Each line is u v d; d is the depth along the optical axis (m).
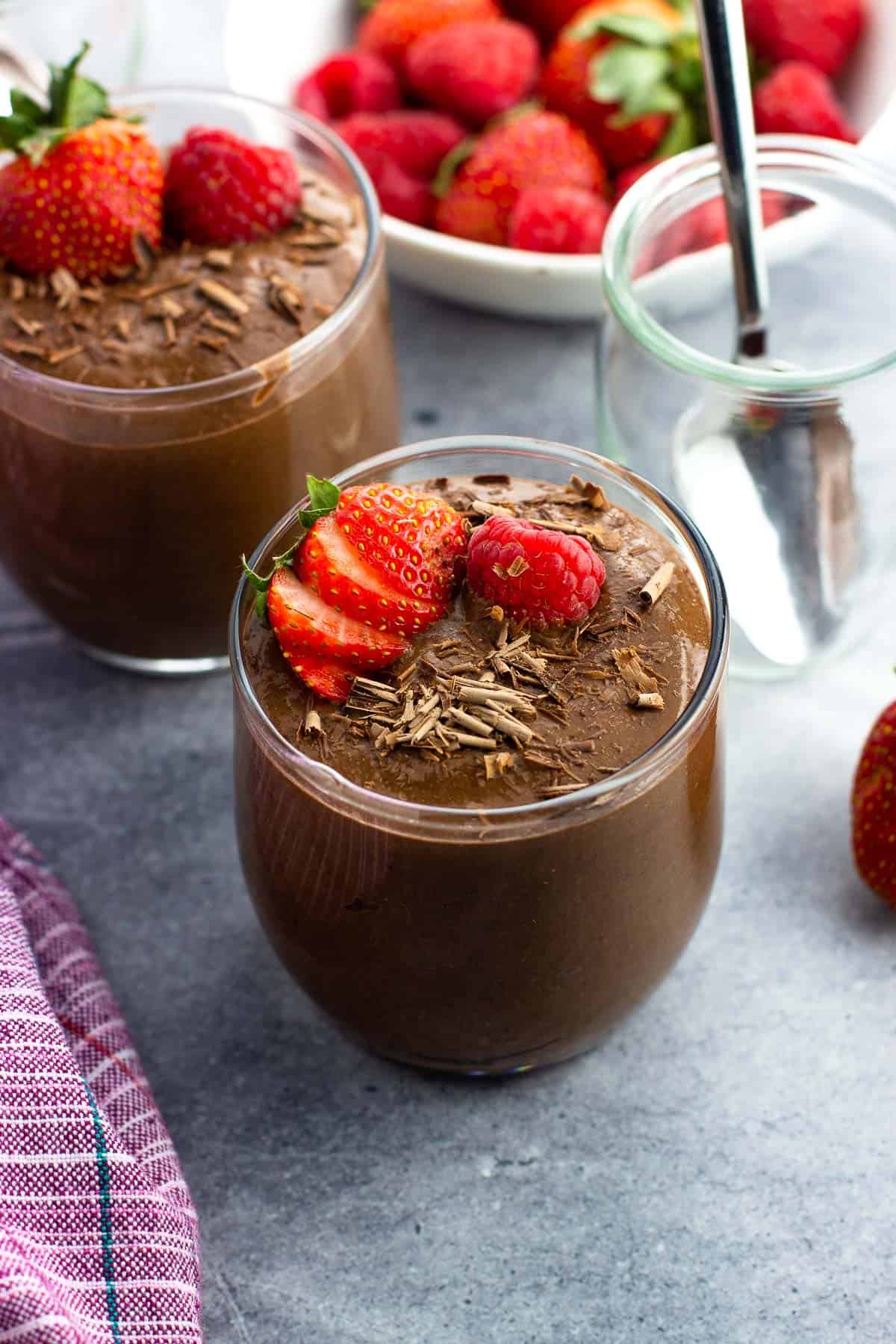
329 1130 0.58
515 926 0.53
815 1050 0.58
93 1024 0.58
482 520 0.56
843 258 0.63
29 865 0.60
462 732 0.53
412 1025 0.56
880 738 0.59
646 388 0.61
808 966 0.59
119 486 0.60
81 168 0.60
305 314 0.60
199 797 0.63
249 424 0.59
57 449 0.59
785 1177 0.57
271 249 0.61
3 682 0.65
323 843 0.53
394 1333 0.55
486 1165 0.57
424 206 0.71
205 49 0.74
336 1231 0.56
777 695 0.64
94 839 0.62
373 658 0.54
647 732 0.53
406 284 0.71
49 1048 0.55
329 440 0.61
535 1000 0.55
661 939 0.55
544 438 0.67
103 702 0.65
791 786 0.62
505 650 0.54
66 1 0.71
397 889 0.53
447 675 0.54
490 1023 0.55
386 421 0.63
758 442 0.60
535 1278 0.56
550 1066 0.58
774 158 0.62
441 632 0.55
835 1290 0.55
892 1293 0.55
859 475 0.61
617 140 0.70
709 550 0.55
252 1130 0.58
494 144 0.69
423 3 0.72
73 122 0.60
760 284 0.60
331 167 0.63
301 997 0.60
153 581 0.61
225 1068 0.59
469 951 0.54
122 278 0.61
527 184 0.69
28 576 0.63
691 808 0.54
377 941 0.54
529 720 0.53
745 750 0.63
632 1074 0.58
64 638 0.66
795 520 0.61
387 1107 0.58
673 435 0.61
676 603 0.55
